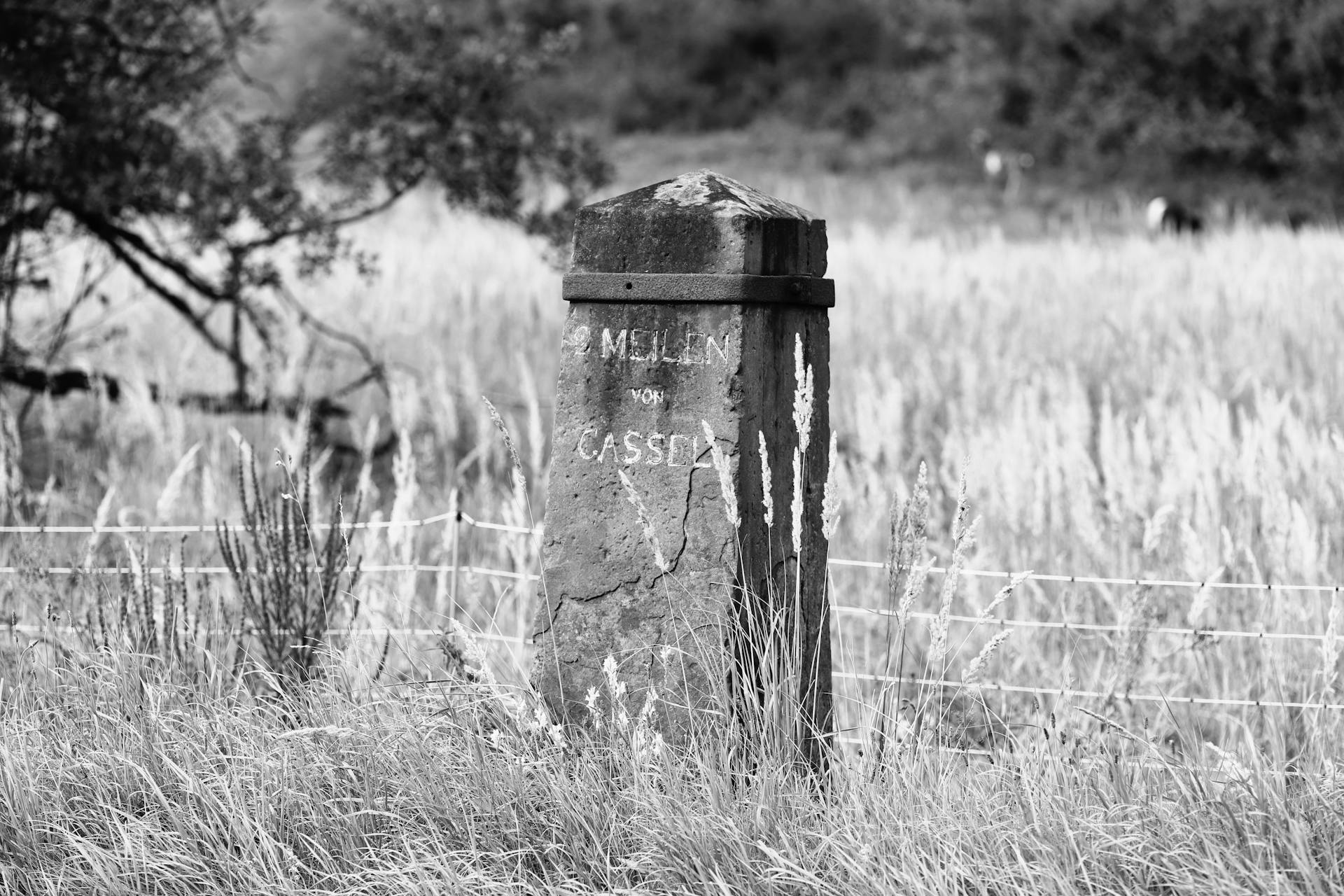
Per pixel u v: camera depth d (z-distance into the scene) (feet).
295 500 31.27
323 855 23.32
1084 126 186.60
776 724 24.63
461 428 60.03
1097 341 66.80
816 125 215.72
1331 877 21.09
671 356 25.79
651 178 187.62
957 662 35.17
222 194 54.85
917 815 23.03
